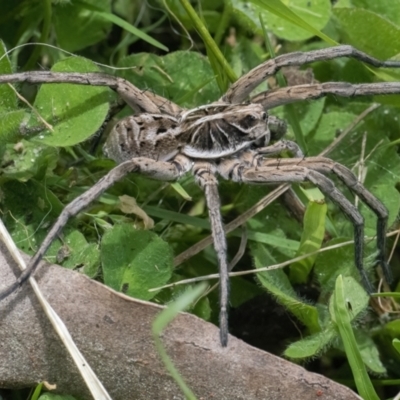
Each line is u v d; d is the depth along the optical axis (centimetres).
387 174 21
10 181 21
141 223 21
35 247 20
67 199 21
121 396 19
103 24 22
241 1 22
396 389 20
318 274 21
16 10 22
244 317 21
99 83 21
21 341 19
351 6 23
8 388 19
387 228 21
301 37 22
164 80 22
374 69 22
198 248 21
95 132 21
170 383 19
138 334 19
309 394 19
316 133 22
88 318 19
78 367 19
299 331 20
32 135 21
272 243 21
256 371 19
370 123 22
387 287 21
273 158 21
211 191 21
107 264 20
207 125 21
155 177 21
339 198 20
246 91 21
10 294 19
